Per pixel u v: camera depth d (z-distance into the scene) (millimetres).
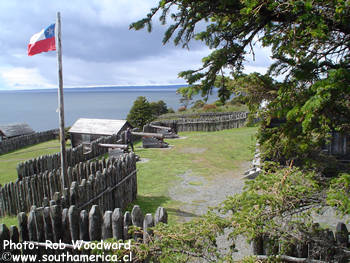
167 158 16938
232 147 19453
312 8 2697
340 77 2537
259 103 3844
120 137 22469
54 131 32656
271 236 3016
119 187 9359
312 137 3414
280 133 3529
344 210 2471
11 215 10344
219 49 3646
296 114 2914
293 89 3131
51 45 9484
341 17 2676
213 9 3307
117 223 5246
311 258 3500
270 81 3756
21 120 128375
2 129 32000
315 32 2562
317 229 3223
